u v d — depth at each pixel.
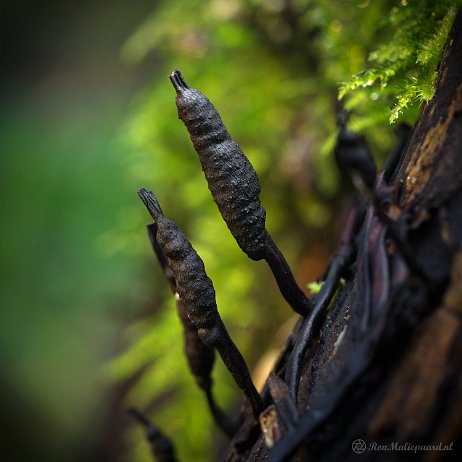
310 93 0.25
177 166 0.27
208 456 0.27
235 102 0.26
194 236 0.28
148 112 0.27
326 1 0.21
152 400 0.34
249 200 0.14
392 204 0.14
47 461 0.42
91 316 0.40
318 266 0.26
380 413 0.13
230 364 0.14
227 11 0.26
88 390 0.42
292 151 0.25
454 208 0.13
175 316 0.26
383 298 0.13
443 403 0.13
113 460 0.40
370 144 0.22
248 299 0.27
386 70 0.16
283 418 0.14
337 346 0.14
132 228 0.29
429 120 0.14
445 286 0.13
